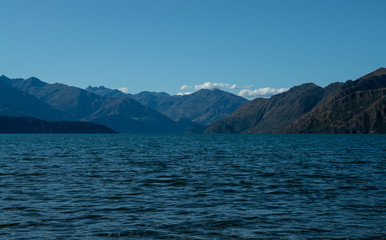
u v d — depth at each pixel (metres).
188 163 63.06
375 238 19.84
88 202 29.27
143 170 52.09
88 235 20.30
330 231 21.11
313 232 20.94
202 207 27.48
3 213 25.27
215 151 100.38
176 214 25.20
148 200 30.16
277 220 23.56
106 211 26.09
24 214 25.02
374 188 36.09
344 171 50.66
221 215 24.92
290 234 20.56
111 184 38.75
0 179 42.16
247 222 23.08
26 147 123.50
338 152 94.81
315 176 45.31
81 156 79.94
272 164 61.28
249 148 118.25
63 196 31.80
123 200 30.12
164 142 184.00
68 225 22.30
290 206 27.81
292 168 54.81
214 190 35.12
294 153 91.06
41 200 29.97
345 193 33.38
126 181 41.03
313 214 25.20
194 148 118.06
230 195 32.50
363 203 28.86
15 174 46.91
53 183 39.28
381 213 25.47
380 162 64.44
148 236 20.17
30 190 34.75
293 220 23.58
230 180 41.84
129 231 21.06
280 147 125.44
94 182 40.16
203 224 22.58
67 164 60.88
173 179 42.62
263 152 95.62
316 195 32.44
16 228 21.55
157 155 83.56
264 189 35.69
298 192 34.00
